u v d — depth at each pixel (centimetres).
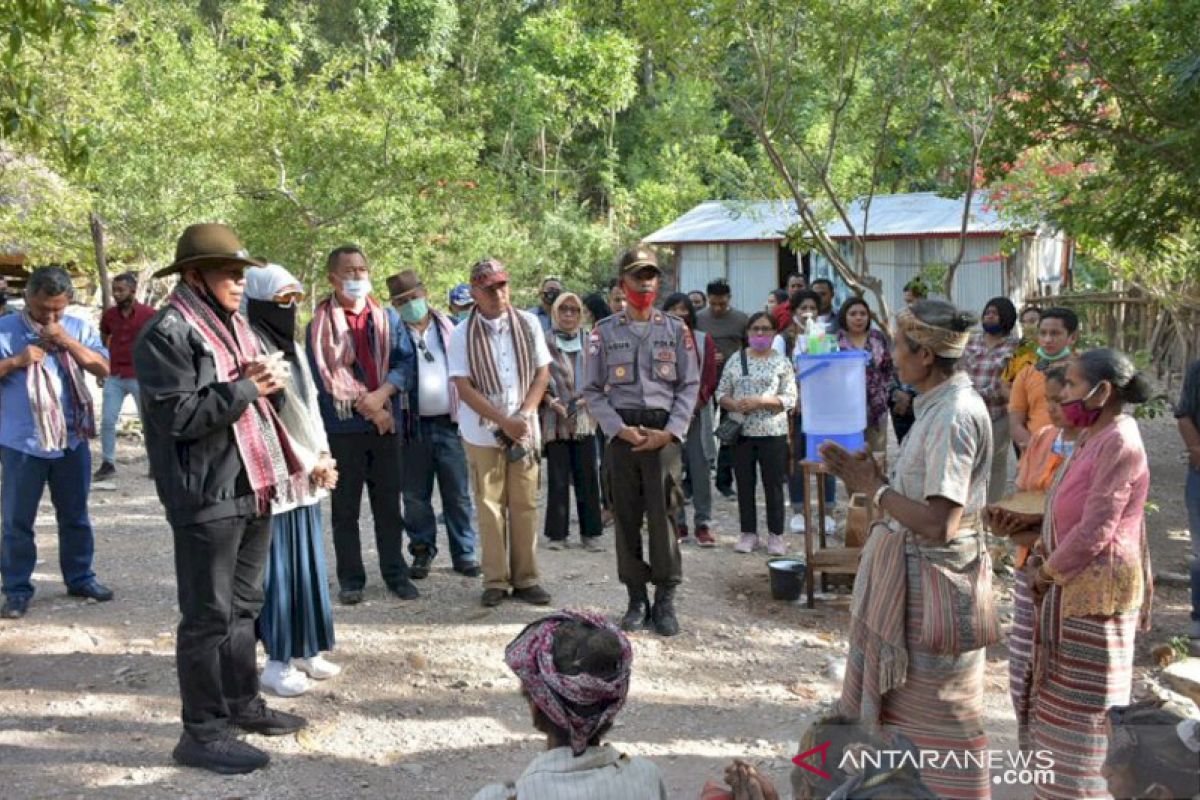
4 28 632
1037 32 904
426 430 762
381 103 1736
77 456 705
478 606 701
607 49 2992
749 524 861
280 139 1728
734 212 1761
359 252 683
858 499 731
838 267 1123
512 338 686
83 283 1917
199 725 489
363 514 1002
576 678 266
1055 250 2306
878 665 374
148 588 747
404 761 502
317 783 479
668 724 543
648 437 636
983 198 2014
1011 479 1148
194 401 451
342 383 684
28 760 493
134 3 2181
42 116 671
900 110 1191
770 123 1134
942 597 367
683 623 678
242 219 1775
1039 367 764
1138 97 881
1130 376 392
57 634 649
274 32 1973
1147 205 942
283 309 535
